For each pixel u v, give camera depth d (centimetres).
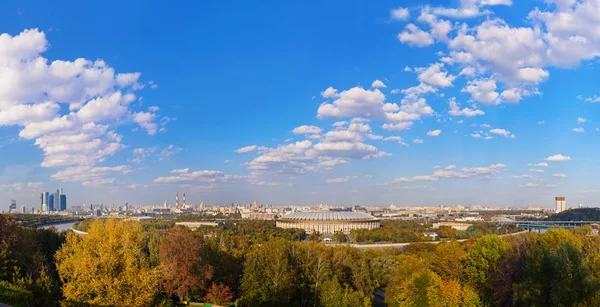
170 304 16338
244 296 17800
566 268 11669
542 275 12338
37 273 16538
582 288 11638
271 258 19138
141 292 13212
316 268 19700
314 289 19225
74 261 13512
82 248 14012
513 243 17638
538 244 15062
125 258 13612
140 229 17275
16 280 14538
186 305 16938
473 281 15600
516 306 13150
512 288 12962
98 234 14000
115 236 14000
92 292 13200
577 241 16350
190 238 17738
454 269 16512
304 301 19212
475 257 15988
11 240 17450
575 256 12069
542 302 11906
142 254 17950
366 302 17562
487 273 15312
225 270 19712
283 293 18200
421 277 15300
